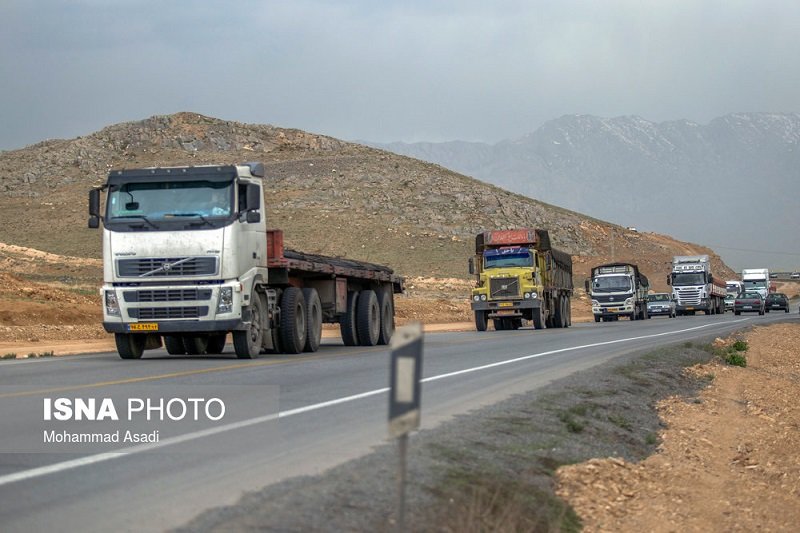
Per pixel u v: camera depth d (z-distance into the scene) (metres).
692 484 12.65
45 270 87.00
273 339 25.50
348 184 152.88
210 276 22.34
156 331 22.48
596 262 143.75
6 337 33.25
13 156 166.25
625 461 12.93
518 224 146.50
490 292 48.62
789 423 19.17
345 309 29.91
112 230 22.56
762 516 11.58
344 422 12.92
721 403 20.59
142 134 179.12
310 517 7.79
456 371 20.94
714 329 45.53
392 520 7.99
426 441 11.29
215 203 22.61
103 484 9.05
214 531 7.34
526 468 10.90
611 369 21.72
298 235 127.62
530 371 21.03
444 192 151.75
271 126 191.00
